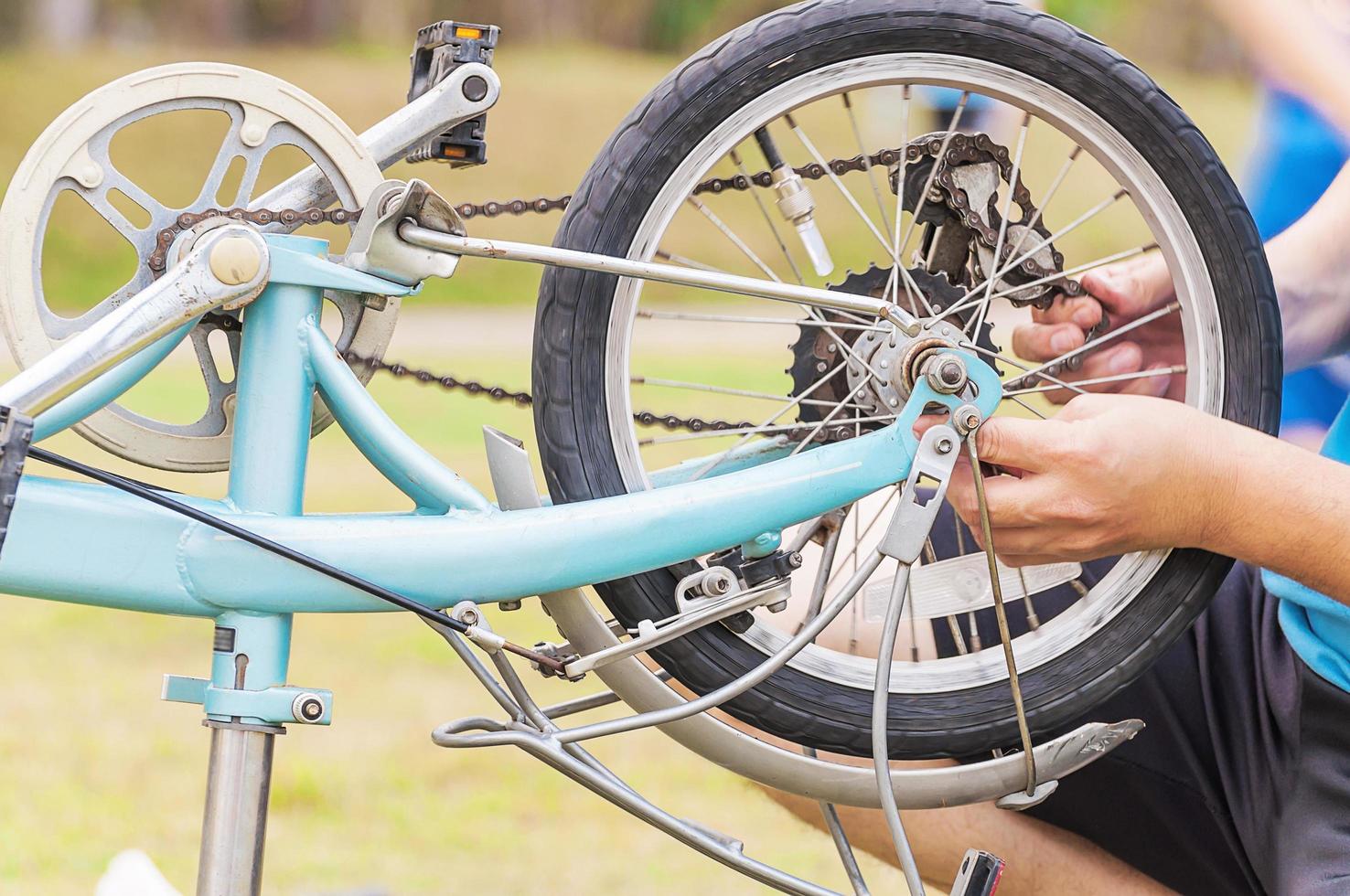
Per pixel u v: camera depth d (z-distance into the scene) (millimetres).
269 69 19234
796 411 1752
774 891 2352
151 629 3676
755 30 1326
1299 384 2002
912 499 1280
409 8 22281
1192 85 19109
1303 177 2031
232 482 1227
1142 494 1287
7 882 2215
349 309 1299
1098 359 1574
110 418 1275
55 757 2770
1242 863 1559
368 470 5188
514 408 6691
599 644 1302
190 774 2740
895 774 1359
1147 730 1561
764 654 1359
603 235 1299
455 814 2613
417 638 3617
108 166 1246
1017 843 1660
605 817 2645
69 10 20328
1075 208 11328
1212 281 1392
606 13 23062
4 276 1220
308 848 2426
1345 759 1421
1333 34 1992
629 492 1316
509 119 16734
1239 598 1587
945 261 1468
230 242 1162
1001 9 1353
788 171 1396
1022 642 1425
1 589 1171
